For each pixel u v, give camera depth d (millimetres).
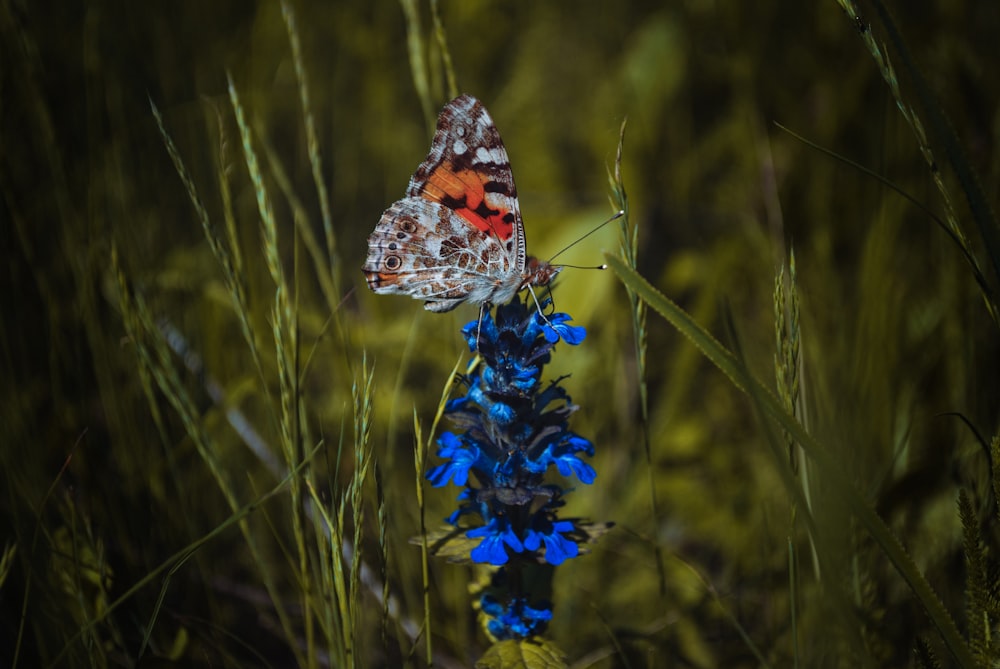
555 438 376
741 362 352
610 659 411
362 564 407
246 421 438
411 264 395
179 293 450
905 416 419
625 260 385
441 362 465
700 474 455
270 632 419
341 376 441
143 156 467
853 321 442
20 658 397
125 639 404
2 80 433
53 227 439
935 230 440
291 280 474
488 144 387
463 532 387
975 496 393
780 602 407
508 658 376
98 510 414
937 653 381
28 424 416
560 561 374
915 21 477
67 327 433
